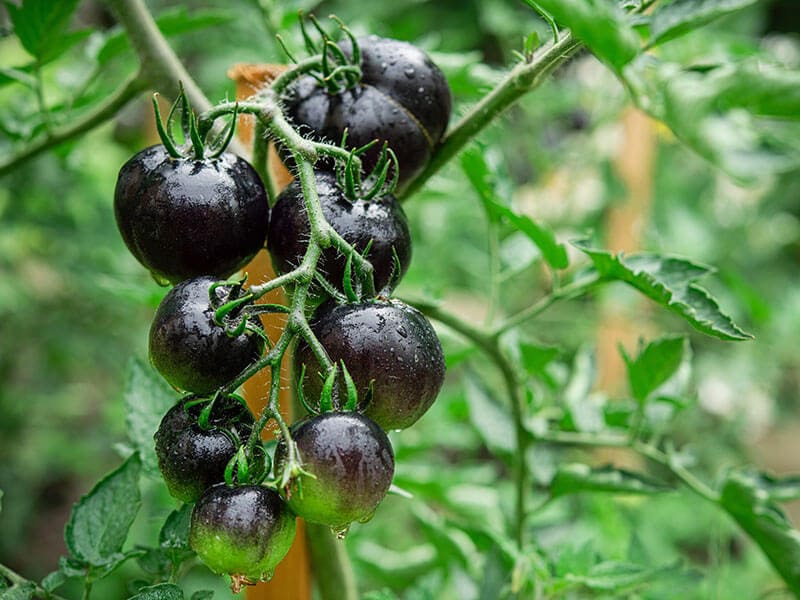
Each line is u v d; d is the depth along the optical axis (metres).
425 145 0.54
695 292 0.56
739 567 1.00
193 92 0.60
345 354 0.45
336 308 0.46
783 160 0.44
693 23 0.51
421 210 1.33
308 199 0.46
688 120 0.44
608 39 0.45
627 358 0.64
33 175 1.26
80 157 0.98
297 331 0.45
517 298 1.43
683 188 1.47
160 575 0.54
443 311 0.64
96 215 1.37
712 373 1.45
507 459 0.71
